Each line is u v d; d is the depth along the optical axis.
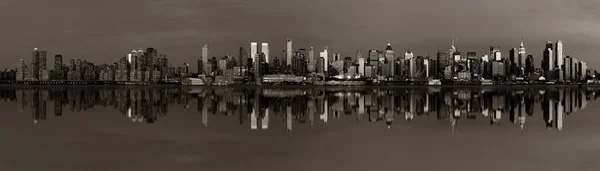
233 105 100.25
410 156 34.91
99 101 116.06
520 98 141.12
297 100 127.88
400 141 41.88
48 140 42.59
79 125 55.22
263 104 105.12
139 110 81.62
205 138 43.97
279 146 39.31
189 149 37.84
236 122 59.00
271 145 39.84
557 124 55.78
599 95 170.88
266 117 67.06
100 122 58.88
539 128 51.56
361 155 35.34
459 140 42.34
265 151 37.00
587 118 64.25
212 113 74.88
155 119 63.16
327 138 43.84
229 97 149.25
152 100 123.12
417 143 40.62
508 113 74.94
